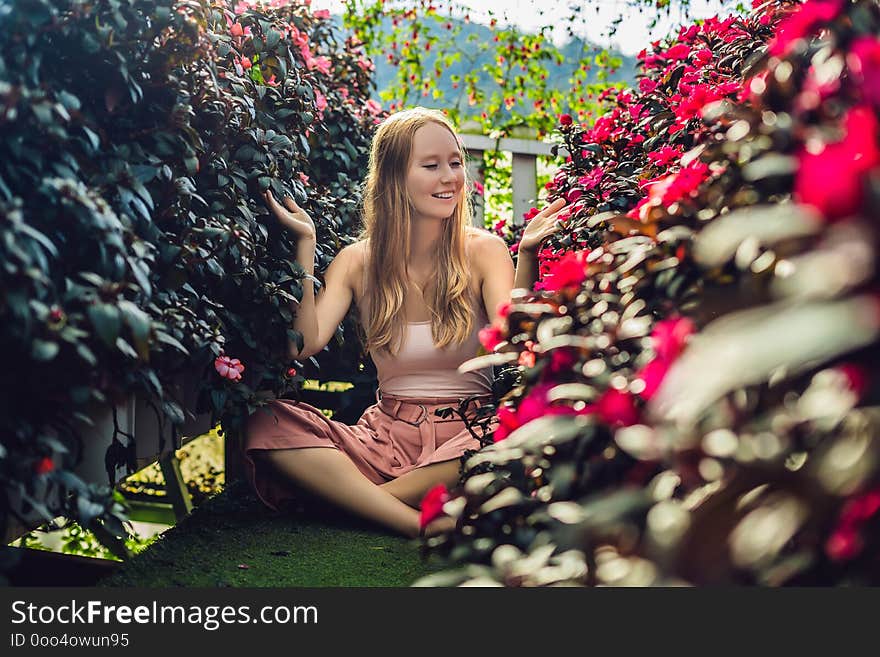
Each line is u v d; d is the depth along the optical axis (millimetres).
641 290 1362
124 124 1691
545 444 1269
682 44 2559
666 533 841
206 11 1857
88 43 1495
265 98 2408
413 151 2324
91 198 1379
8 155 1333
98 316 1307
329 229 2758
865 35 1067
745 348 668
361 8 4590
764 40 1945
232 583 1797
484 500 1380
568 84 4652
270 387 2270
